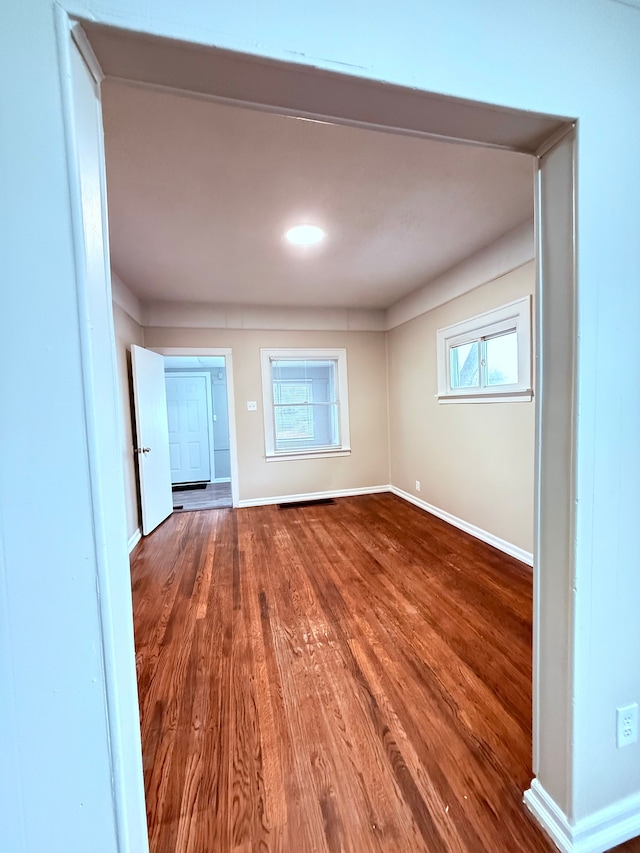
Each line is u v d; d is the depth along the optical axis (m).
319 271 3.18
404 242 2.64
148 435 3.73
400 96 0.77
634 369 0.97
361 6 0.72
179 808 1.12
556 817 1.02
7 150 0.57
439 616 2.09
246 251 2.71
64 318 0.61
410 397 4.31
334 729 1.37
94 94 0.67
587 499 0.95
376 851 1.00
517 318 2.62
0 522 0.61
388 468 5.00
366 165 1.73
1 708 0.62
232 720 1.43
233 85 0.73
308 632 1.97
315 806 1.11
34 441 0.61
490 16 0.80
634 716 1.04
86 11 0.58
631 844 1.03
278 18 0.67
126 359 3.44
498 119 0.86
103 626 0.65
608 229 0.92
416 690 1.55
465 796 1.13
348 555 2.97
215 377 6.88
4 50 0.56
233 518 4.05
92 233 0.65
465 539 3.23
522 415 2.69
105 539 0.65
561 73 0.85
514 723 1.38
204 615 2.17
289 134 1.51
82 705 0.65
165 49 0.64
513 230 2.53
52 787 0.65
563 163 0.92
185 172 1.76
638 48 0.92
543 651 1.05
